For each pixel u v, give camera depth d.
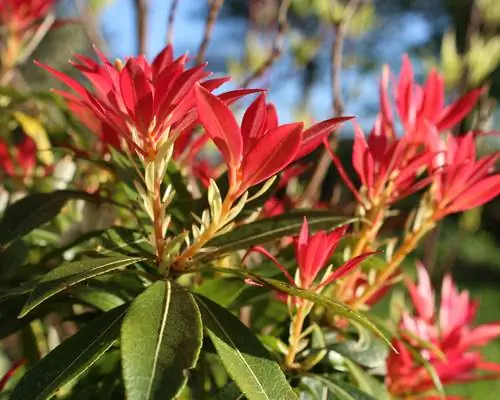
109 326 0.35
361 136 0.41
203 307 0.36
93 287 0.42
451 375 0.50
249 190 0.43
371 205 0.43
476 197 0.42
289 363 0.41
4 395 0.49
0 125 0.64
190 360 0.31
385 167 0.42
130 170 0.44
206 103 0.33
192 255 0.37
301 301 0.39
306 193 0.60
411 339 0.49
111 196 0.51
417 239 0.44
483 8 0.77
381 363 0.44
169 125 0.35
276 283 0.35
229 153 0.34
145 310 0.33
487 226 3.52
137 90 0.34
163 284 0.36
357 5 0.77
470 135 0.42
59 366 0.33
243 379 0.33
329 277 0.39
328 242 0.39
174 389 0.30
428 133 0.42
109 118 0.36
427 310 0.51
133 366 0.31
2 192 0.60
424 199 0.44
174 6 0.60
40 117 0.65
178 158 0.47
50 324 0.63
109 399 0.40
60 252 0.47
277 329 0.46
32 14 0.66
